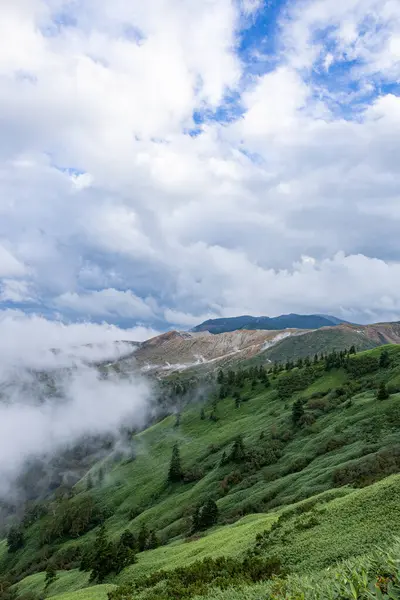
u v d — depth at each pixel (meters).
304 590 10.16
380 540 27.67
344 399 147.00
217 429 190.62
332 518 36.28
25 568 147.75
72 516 164.88
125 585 40.56
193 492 131.62
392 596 6.12
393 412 113.12
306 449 117.25
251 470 123.25
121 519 146.38
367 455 89.44
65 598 51.47
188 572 35.81
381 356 167.62
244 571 31.64
